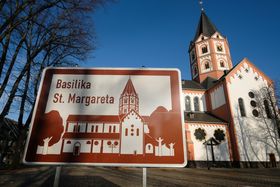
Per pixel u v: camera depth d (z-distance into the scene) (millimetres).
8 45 10617
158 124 2947
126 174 11414
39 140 2844
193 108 32562
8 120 23391
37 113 3006
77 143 2850
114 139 2875
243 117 26531
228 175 12484
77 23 12266
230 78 28766
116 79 3248
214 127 25891
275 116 26797
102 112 3033
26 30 11984
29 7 10133
